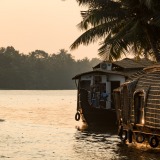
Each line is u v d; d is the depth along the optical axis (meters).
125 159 22.45
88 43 34.94
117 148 25.80
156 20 31.78
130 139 26.39
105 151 24.84
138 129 25.53
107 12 33.47
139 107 25.75
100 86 37.84
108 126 36.03
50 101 97.12
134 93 25.62
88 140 29.23
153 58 38.31
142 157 22.89
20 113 54.44
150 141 23.86
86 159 22.66
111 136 31.03
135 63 40.66
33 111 58.72
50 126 38.06
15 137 30.72
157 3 32.25
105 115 35.81
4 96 128.62
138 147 26.08
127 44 34.53
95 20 33.12
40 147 26.39
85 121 37.91
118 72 36.88
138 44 36.38
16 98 113.62
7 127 37.16
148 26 34.47
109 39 33.53
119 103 29.62
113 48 34.72
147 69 26.97
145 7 33.41
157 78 24.48
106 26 34.25
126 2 33.69
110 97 37.16
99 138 30.09
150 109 23.89
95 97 37.75
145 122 24.27
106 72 36.88
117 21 34.59
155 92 23.70
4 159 22.58
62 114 52.78
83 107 36.19
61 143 27.98
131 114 26.23
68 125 38.97
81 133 32.94
